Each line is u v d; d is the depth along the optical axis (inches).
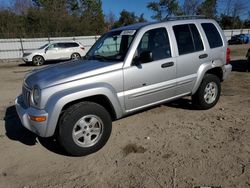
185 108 237.5
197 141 171.5
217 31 228.1
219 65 224.2
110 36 201.6
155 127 198.1
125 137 183.5
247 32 1926.7
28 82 167.0
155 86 184.7
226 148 160.4
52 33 1392.7
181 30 202.1
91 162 152.6
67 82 153.0
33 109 152.0
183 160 148.9
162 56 188.2
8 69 674.2
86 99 163.8
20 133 200.1
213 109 232.8
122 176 136.8
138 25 192.1
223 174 134.0
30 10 1585.9
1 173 145.6
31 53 772.6
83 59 198.5
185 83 202.8
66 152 165.5
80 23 1656.0
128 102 174.4
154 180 131.7
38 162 155.8
